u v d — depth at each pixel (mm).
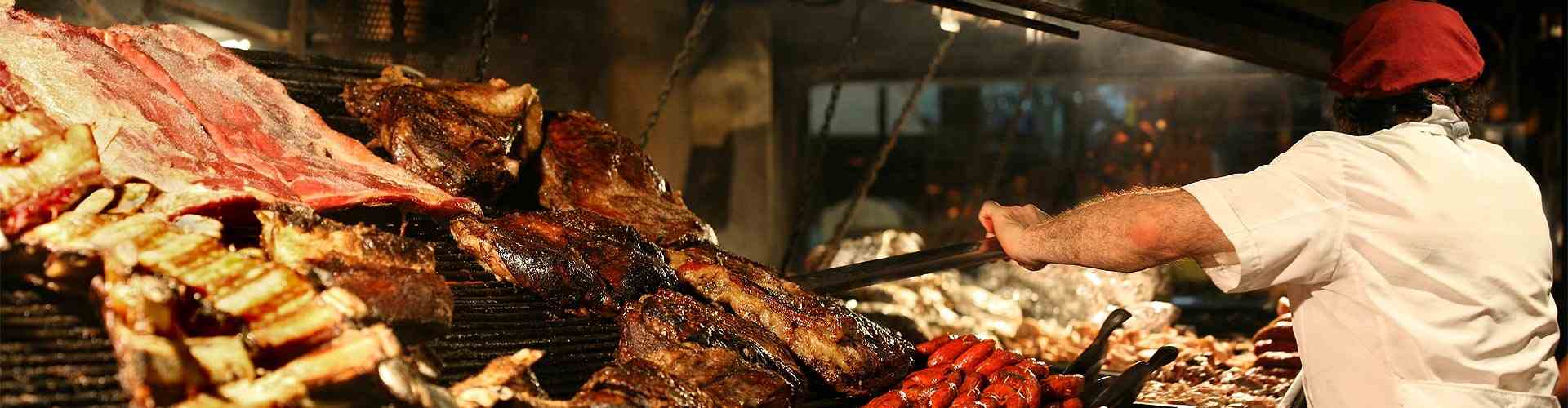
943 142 12969
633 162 3969
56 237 2066
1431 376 2439
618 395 2357
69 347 2025
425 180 3293
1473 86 2678
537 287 2920
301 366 1907
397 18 5809
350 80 3910
